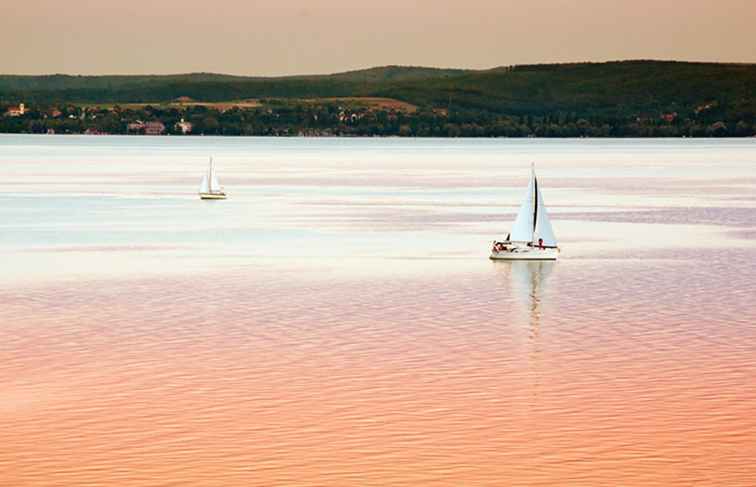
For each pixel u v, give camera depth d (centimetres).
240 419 6009
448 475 5178
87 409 6184
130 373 7019
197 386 6681
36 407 6225
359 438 5691
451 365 7269
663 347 7850
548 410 6197
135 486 5044
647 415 6100
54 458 5394
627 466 5294
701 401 6381
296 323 8744
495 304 9788
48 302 9756
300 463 5331
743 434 5766
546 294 10388
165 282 11031
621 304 9781
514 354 7625
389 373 7031
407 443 5619
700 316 9119
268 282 11062
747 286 10794
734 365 7269
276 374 6994
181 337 8162
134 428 5847
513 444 5606
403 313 9256
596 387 6706
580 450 5522
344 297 10112
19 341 8006
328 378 6900
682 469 5253
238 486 5047
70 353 7606
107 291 10400
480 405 6297
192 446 5562
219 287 10688
